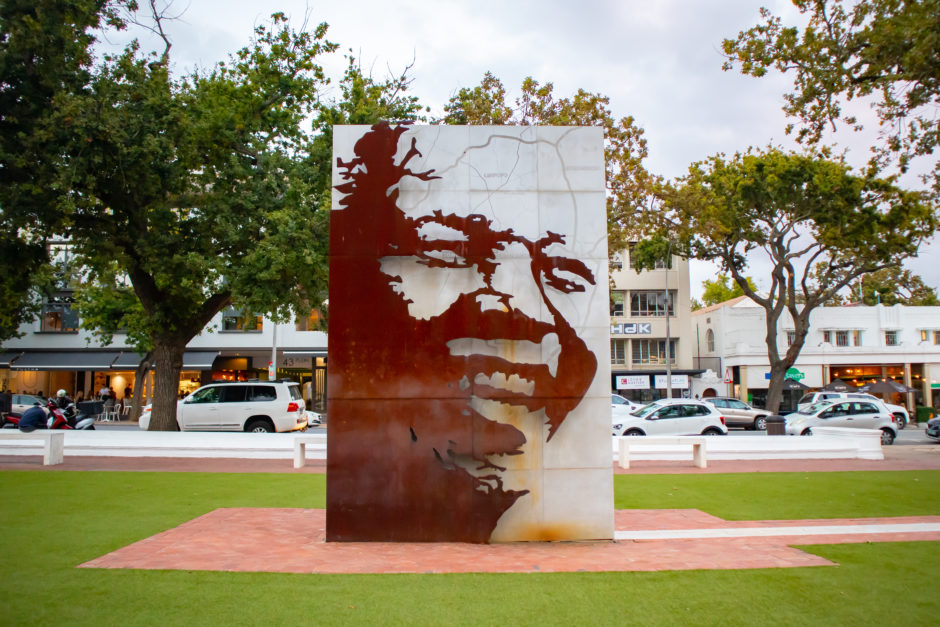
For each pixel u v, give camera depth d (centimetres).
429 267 774
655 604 526
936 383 3772
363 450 750
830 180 2559
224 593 537
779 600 538
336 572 608
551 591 556
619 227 2705
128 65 1450
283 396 1938
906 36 1225
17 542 696
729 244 3027
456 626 473
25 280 1520
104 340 3086
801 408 2683
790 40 1400
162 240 1572
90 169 1395
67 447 1468
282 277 1683
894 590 566
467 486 750
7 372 3547
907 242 2636
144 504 922
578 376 770
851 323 3866
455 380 762
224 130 1616
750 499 1034
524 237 785
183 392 3612
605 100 2450
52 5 1235
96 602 507
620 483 1184
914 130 1373
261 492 1038
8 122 1334
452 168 791
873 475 1288
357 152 790
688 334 4103
